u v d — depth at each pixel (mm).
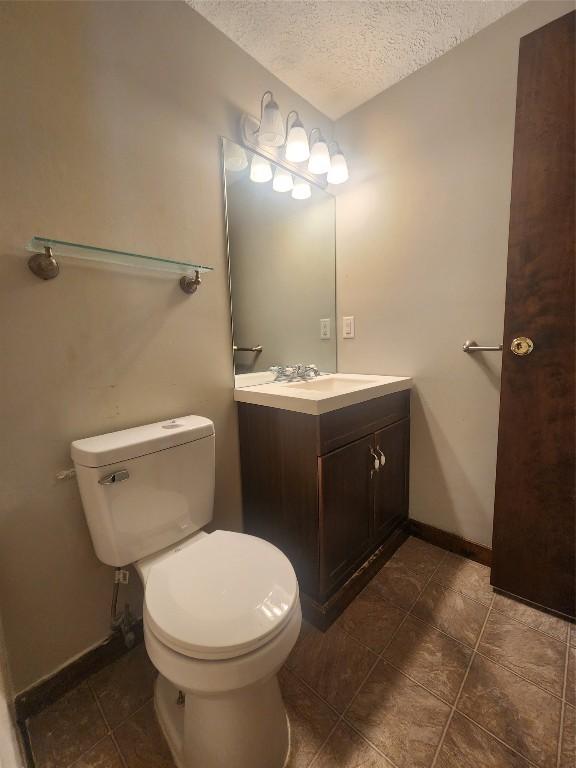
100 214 1044
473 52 1358
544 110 1126
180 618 726
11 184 881
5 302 889
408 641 1162
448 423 1589
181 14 1198
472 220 1429
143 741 902
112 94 1050
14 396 917
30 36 894
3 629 934
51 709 989
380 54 1427
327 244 1870
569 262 1121
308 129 1692
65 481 1012
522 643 1141
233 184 1415
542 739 867
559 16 1178
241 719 765
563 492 1201
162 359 1223
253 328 1540
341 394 1221
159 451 1031
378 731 898
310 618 1246
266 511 1417
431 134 1503
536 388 1221
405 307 1668
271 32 1318
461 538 1604
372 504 1460
